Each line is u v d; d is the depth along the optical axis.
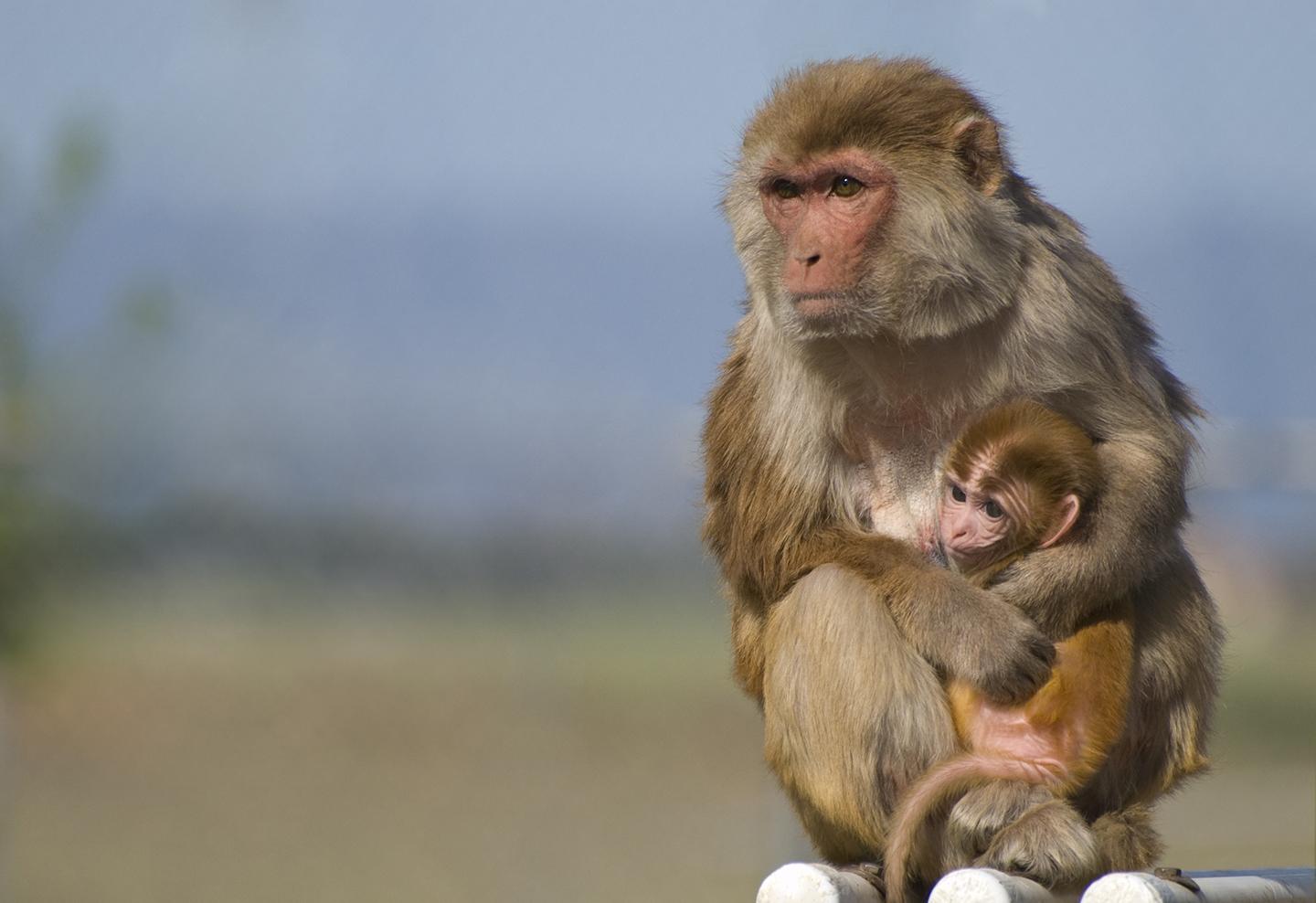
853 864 13.45
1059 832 11.77
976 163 13.73
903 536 14.05
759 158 14.10
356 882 35.81
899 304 13.44
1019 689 12.74
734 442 14.43
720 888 34.78
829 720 12.90
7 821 39.03
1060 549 12.96
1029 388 13.58
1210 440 20.41
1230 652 16.41
